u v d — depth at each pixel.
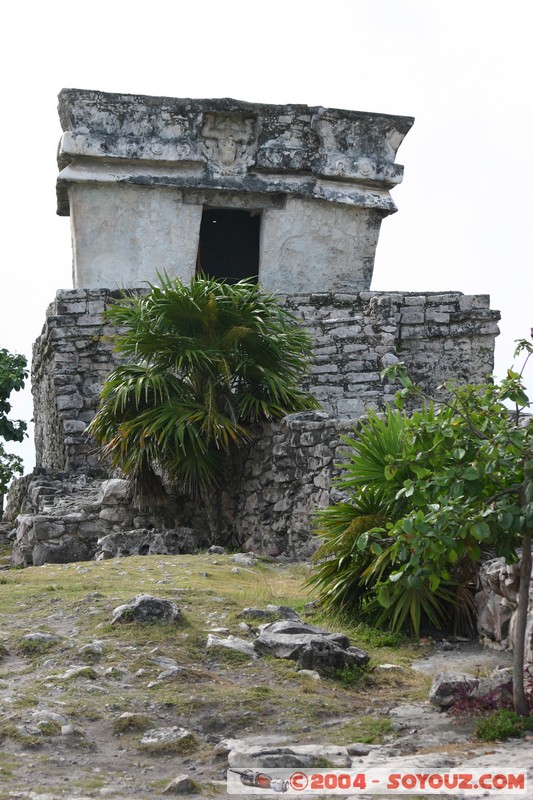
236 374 16.59
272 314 16.97
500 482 7.12
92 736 6.71
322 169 25.03
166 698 7.29
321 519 10.92
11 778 5.98
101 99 23.92
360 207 25.45
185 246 24.86
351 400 20.55
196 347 16.27
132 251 24.62
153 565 12.88
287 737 6.80
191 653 8.30
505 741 6.54
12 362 26.06
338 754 6.43
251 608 9.66
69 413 20.64
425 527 6.78
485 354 21.89
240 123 24.83
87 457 20.38
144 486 16.09
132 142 24.05
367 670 8.29
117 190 24.45
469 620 9.58
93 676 7.70
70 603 9.91
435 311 21.70
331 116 24.92
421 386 21.53
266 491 15.56
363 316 21.47
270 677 7.95
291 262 25.45
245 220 29.44
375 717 7.22
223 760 6.39
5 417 25.88
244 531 16.08
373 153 25.34
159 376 16.02
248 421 16.42
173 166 24.52
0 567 16.31
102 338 18.36
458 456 6.98
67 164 24.38
